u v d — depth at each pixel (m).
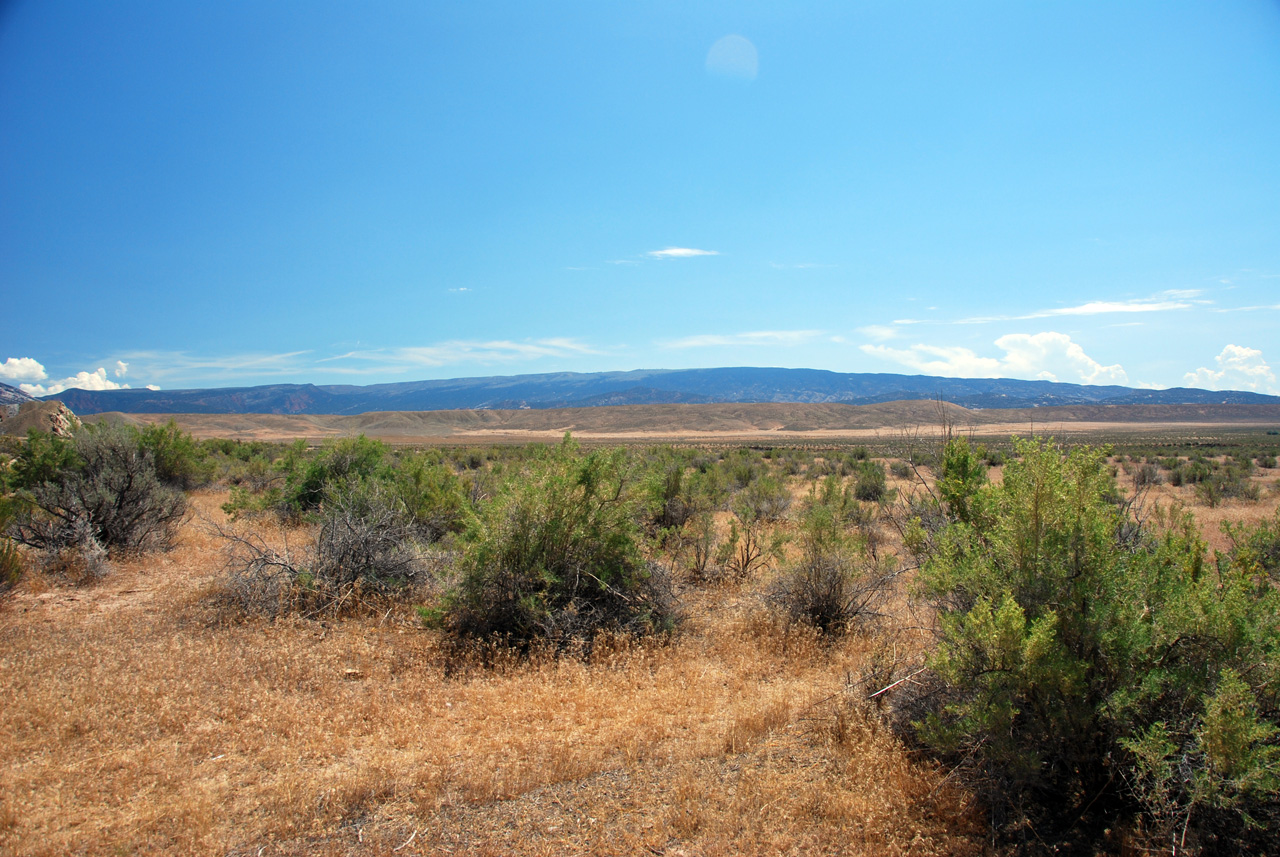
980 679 3.99
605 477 7.62
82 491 10.50
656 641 6.86
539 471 7.66
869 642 6.91
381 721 5.05
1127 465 35.84
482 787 4.10
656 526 12.40
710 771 4.33
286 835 3.65
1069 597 4.04
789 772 4.32
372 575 8.37
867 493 21.89
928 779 4.12
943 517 6.20
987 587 4.43
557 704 5.34
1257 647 3.65
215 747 4.57
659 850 3.57
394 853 3.53
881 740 4.46
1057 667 3.63
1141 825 3.50
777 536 9.35
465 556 7.22
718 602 8.97
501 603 7.07
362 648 6.58
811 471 31.92
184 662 5.92
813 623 7.55
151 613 7.69
